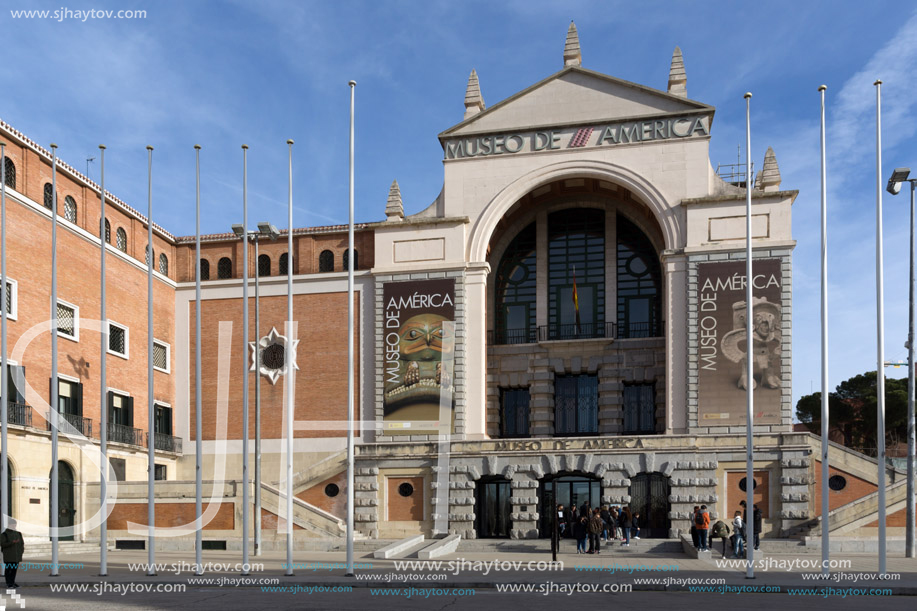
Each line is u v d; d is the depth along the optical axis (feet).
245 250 97.40
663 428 141.79
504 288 154.20
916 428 120.37
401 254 145.07
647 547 117.50
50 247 124.98
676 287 134.92
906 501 114.93
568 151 142.10
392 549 110.22
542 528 133.28
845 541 114.83
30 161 122.42
